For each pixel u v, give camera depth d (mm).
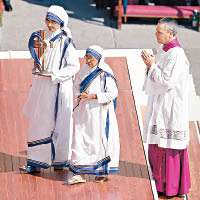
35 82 19000
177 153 19281
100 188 19094
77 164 18828
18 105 23406
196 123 25641
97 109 18469
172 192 19562
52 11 18062
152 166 19766
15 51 27391
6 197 18609
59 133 19062
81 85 18453
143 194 19031
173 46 18125
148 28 33500
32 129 19203
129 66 26266
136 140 21734
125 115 23141
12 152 20781
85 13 35062
